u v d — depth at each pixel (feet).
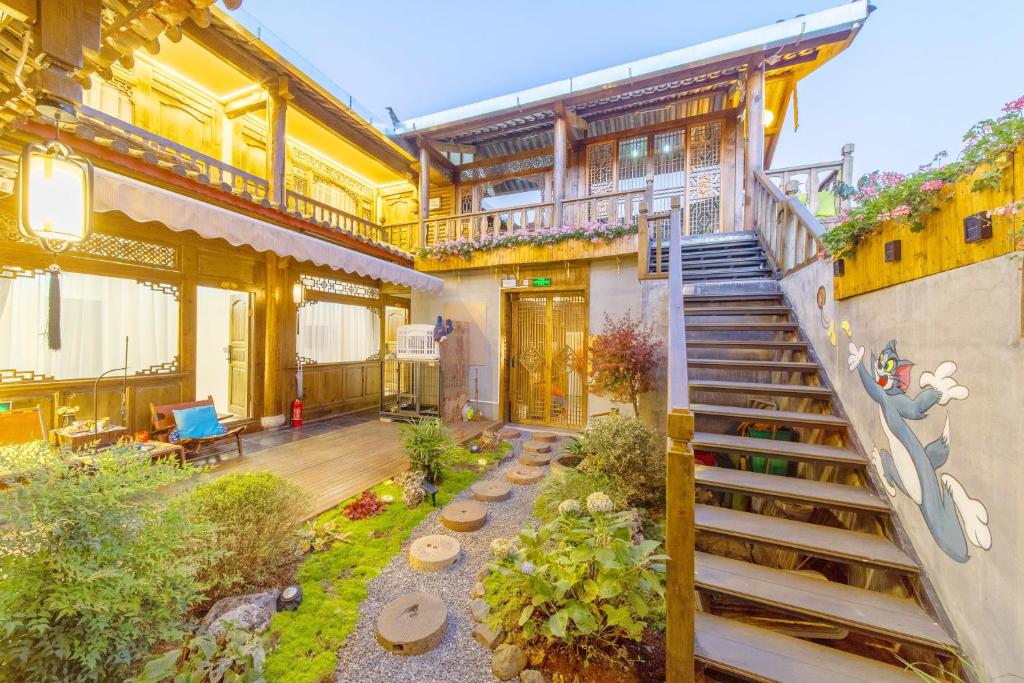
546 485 12.81
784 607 6.76
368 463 15.93
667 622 6.08
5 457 5.94
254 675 5.93
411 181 34.45
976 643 5.53
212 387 22.11
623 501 10.52
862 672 5.96
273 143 21.15
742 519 8.54
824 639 7.32
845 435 9.95
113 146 12.64
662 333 17.87
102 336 15.26
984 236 5.43
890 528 7.84
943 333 6.43
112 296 15.55
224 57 19.08
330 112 24.82
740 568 7.72
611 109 27.76
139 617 5.65
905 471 7.45
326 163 31.35
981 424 5.54
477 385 25.45
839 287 10.34
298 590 8.05
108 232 15.03
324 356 24.40
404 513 12.12
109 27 6.13
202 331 21.75
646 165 29.27
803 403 12.45
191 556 6.69
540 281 23.56
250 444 18.29
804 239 13.73
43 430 12.67
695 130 28.27
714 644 6.48
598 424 13.32
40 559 5.12
